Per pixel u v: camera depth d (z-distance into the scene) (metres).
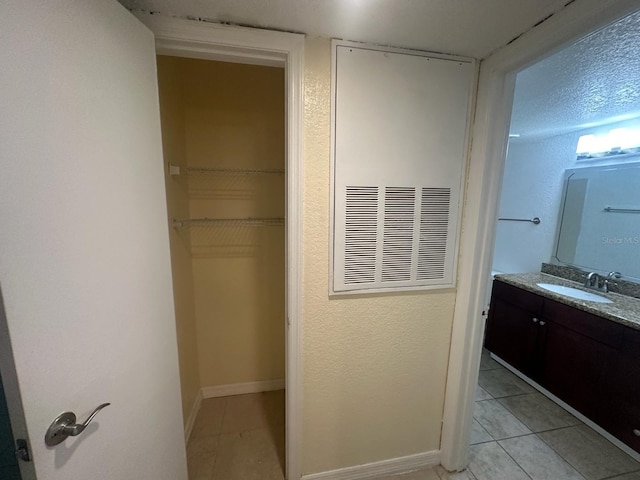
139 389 0.89
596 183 2.15
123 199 0.81
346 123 1.12
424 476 1.46
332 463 1.39
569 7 0.85
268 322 2.04
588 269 2.23
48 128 0.57
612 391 1.62
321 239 1.18
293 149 1.09
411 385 1.42
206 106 1.72
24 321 0.53
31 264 0.54
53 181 0.59
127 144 0.82
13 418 0.53
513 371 2.41
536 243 2.60
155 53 0.95
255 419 1.82
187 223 1.69
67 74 0.62
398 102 1.15
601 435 1.72
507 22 0.96
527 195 2.66
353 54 1.08
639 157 1.91
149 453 0.95
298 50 1.04
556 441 1.68
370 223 1.20
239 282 1.95
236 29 0.98
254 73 1.75
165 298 1.05
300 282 1.18
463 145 1.24
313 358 1.27
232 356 2.03
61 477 0.61
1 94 0.49
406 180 1.21
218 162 1.78
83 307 0.67
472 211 1.27
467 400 1.41
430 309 1.37
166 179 1.39
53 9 0.58
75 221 0.64
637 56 1.23
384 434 1.43
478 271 1.30
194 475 1.43
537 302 2.12
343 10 0.90
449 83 1.18
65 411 0.62
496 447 1.63
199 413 1.86
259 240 1.93
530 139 2.58
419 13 0.91
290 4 0.87
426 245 1.28
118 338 0.79
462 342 1.35
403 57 1.13
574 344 1.85
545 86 1.52
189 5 0.89
